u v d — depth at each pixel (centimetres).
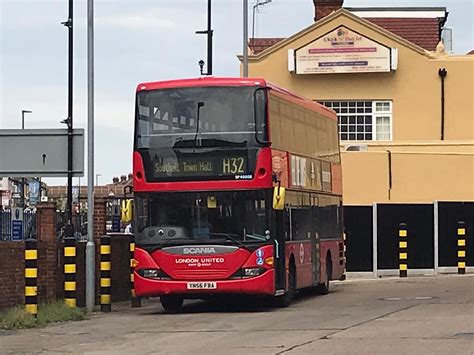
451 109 3756
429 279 2988
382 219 3272
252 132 1931
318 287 2473
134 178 1967
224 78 1966
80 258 2209
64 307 1898
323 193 2486
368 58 3734
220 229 1925
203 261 1920
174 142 1950
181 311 2088
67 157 2038
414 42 4544
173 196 1945
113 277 2372
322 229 2458
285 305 2097
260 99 1941
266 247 1919
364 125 3791
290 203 2108
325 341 1373
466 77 3753
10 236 2169
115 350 1338
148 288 1941
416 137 3769
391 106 3781
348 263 3256
